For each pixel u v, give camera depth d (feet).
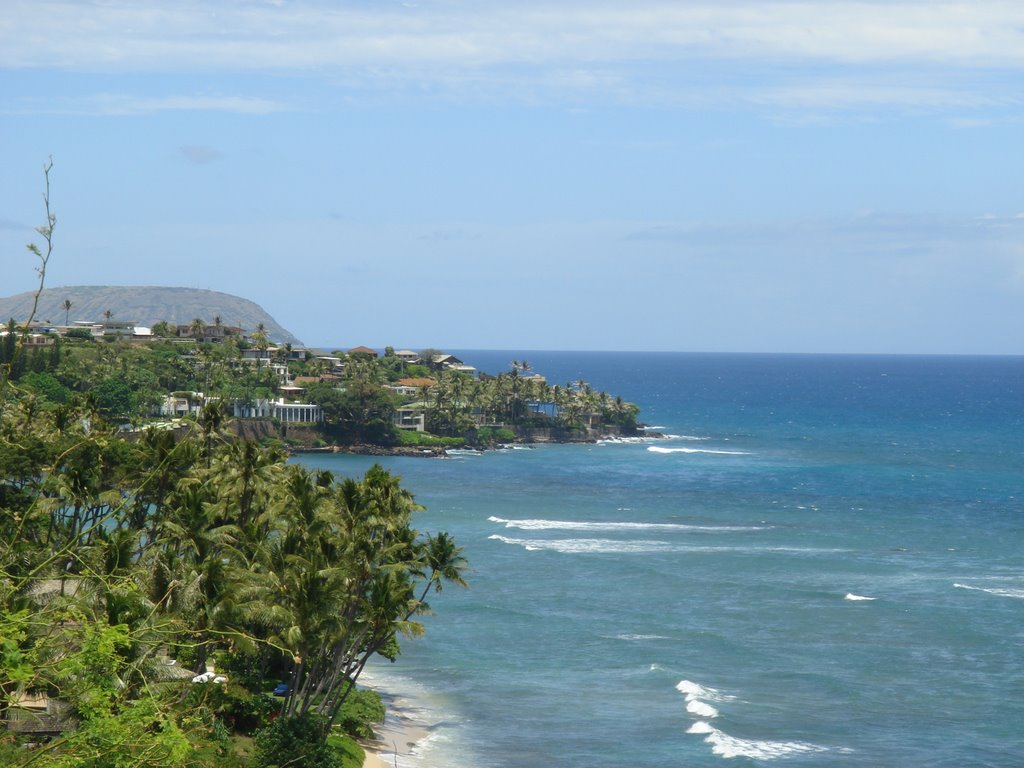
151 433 277.64
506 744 236.22
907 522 514.27
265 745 199.93
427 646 307.17
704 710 253.44
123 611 135.95
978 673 283.38
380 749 231.71
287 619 196.44
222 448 300.20
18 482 285.64
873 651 301.84
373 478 253.24
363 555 214.07
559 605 349.82
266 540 236.22
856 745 234.58
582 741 237.86
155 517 260.83
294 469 270.67
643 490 617.21
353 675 279.90
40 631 102.63
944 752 231.09
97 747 90.53
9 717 122.01
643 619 334.03
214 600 184.03
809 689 270.87
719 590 369.91
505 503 560.61
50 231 89.04
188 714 144.15
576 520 509.76
